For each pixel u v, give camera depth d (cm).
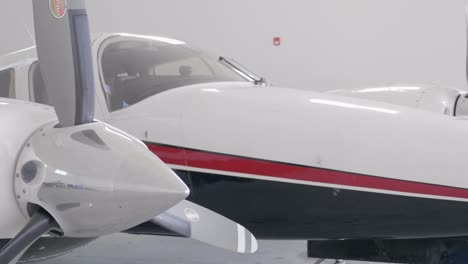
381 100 480
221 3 858
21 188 245
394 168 321
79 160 241
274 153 338
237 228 296
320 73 849
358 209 327
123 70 382
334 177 328
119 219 241
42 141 248
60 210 243
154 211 239
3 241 284
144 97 370
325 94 370
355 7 830
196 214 288
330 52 843
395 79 830
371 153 325
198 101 359
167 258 511
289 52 852
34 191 243
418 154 320
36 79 392
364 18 830
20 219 253
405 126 330
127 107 367
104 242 568
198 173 349
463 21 798
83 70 247
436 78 816
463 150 319
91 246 552
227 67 423
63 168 241
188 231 280
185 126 353
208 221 289
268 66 859
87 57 248
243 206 346
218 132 347
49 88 248
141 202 236
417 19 815
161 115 359
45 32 244
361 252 367
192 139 350
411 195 319
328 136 331
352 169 326
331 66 845
